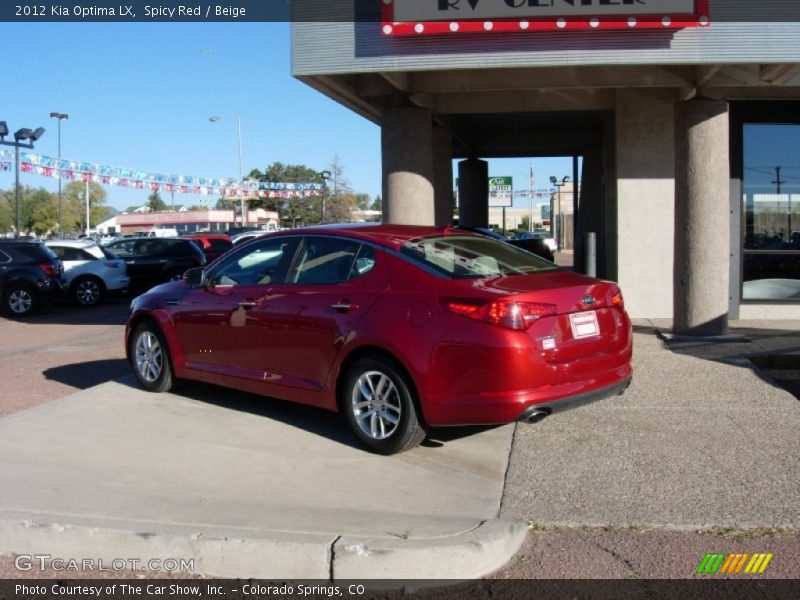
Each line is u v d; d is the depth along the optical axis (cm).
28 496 475
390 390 541
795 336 972
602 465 520
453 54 865
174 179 3084
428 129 1016
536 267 593
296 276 615
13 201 8225
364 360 548
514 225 8619
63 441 591
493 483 497
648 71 970
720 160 936
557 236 4991
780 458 524
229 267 676
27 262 1612
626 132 1151
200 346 680
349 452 561
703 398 677
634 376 757
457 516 441
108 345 1162
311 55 888
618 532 428
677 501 460
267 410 679
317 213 6125
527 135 1836
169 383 726
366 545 393
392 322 530
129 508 454
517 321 490
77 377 906
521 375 488
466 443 575
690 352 865
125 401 711
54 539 425
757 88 1097
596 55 850
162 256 2106
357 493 480
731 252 1145
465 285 514
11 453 562
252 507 455
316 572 395
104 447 575
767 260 1161
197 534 411
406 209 1007
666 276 1163
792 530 423
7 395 815
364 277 568
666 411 640
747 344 906
